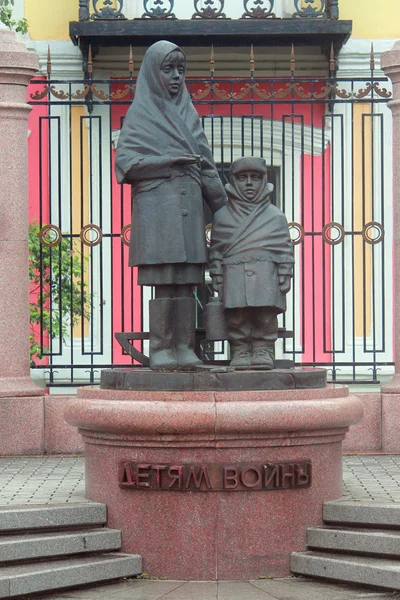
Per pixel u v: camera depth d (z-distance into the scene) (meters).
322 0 18.88
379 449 14.52
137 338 11.59
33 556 10.24
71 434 14.45
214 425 10.37
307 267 19.08
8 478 12.55
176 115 11.19
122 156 11.19
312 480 10.79
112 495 10.85
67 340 18.59
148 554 10.63
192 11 19.59
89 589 10.24
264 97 14.64
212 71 14.55
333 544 10.55
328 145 19.14
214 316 11.31
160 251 11.06
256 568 10.55
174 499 10.57
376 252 19.23
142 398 10.65
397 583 9.84
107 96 14.70
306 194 19.12
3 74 14.40
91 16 18.72
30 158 18.98
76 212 19.02
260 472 10.54
